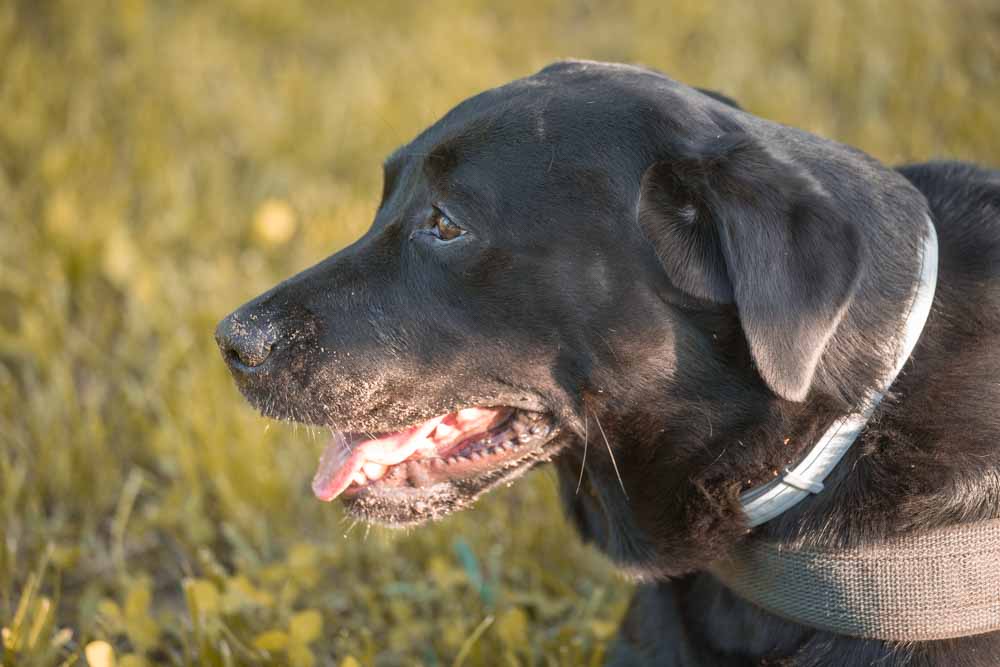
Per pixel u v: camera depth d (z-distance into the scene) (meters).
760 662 2.67
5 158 5.83
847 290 2.36
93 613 3.45
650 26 7.76
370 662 3.27
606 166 2.66
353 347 2.78
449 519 3.92
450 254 2.72
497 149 2.72
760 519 2.62
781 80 6.88
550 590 3.75
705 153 2.54
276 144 6.22
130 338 4.77
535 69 7.10
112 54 7.08
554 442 2.85
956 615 2.47
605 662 3.19
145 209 5.59
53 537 3.88
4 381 4.42
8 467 3.91
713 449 2.67
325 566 3.81
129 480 4.09
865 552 2.49
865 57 7.07
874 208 2.57
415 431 2.94
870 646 2.54
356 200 5.68
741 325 2.47
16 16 7.13
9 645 3.13
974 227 2.69
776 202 2.41
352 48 7.55
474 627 3.48
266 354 2.83
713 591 2.82
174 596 3.73
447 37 7.55
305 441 4.28
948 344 2.54
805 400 2.53
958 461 2.46
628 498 2.83
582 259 2.63
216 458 4.09
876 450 2.51
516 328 2.69
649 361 2.64
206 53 7.21
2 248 5.19
